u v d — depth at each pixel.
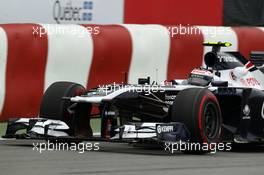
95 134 35.56
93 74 40.00
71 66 39.19
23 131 35.97
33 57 37.94
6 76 37.12
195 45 43.31
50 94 28.95
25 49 37.66
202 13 48.00
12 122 28.73
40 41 38.09
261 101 30.56
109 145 31.08
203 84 29.83
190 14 47.72
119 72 40.78
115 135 27.11
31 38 37.84
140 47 41.34
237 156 27.66
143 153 27.48
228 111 29.95
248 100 29.86
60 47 38.75
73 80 39.31
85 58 39.56
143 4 46.66
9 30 37.25
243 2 49.16
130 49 40.97
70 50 39.06
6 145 29.33
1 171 21.53
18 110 37.72
